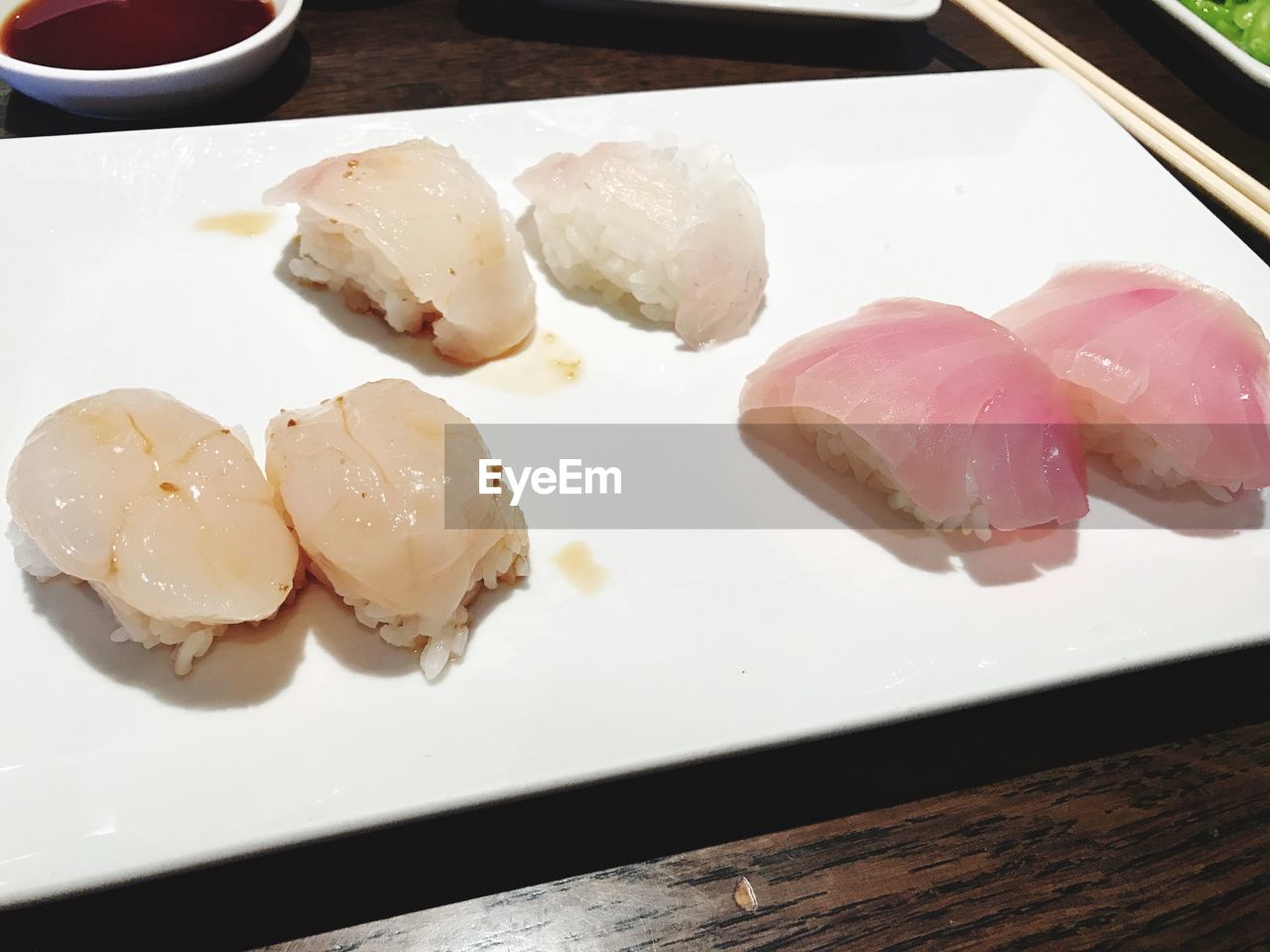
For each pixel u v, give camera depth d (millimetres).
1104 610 182
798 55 323
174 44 278
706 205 221
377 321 221
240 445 170
